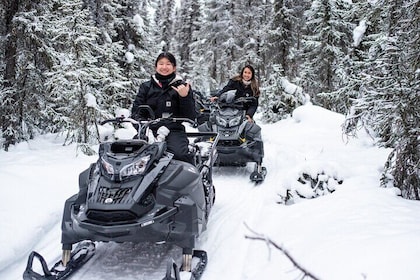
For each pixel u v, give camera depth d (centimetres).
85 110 963
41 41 1030
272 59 2241
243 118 790
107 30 1459
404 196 536
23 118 1077
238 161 769
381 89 512
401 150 526
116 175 365
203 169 500
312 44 1830
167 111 485
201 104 1152
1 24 1052
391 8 588
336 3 1819
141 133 432
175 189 379
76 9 989
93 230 345
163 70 485
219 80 3338
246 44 2961
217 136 575
